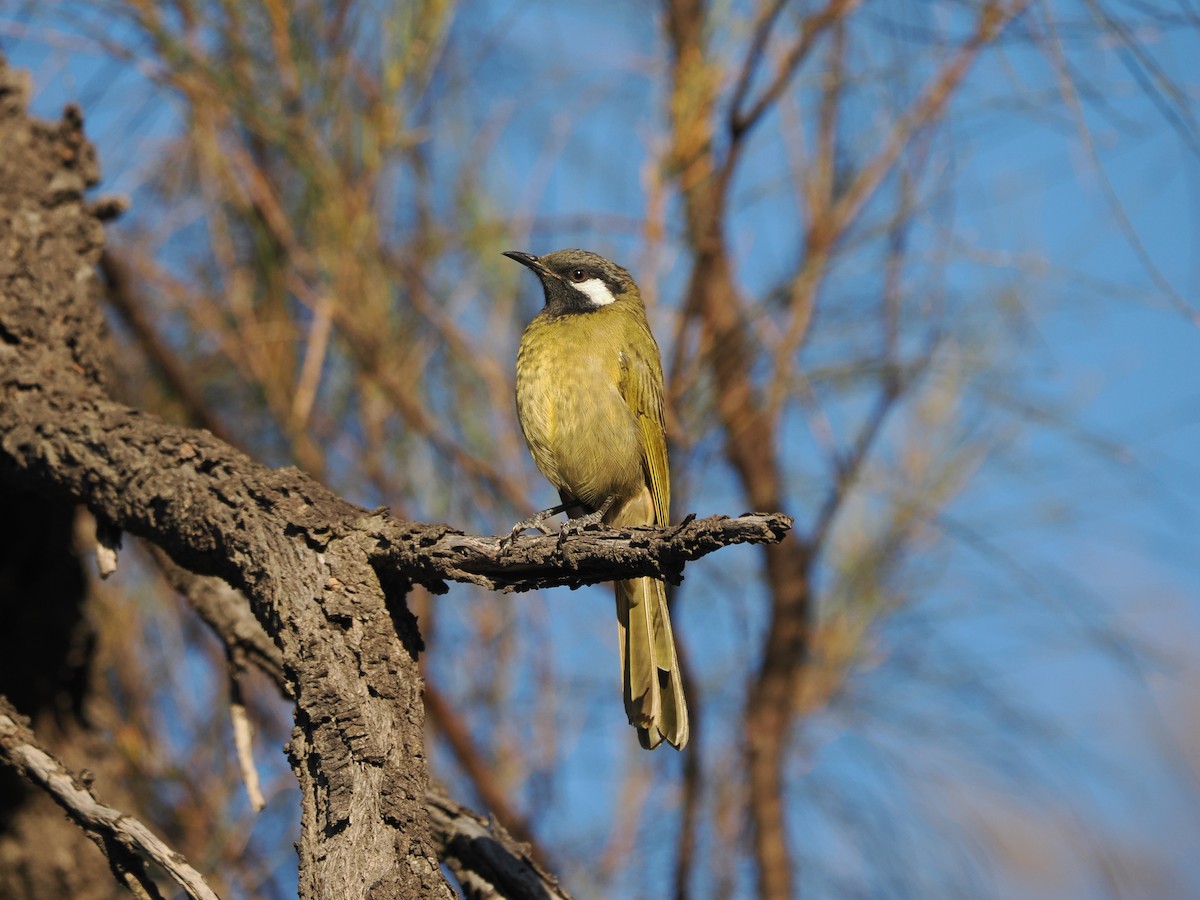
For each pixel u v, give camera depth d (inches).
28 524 390.3
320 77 387.5
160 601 423.8
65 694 395.5
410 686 247.4
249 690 422.3
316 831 228.7
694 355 414.0
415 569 256.5
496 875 286.4
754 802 424.8
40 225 374.3
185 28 390.3
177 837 397.1
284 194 417.1
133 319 430.0
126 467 299.6
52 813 381.4
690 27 409.1
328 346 427.8
